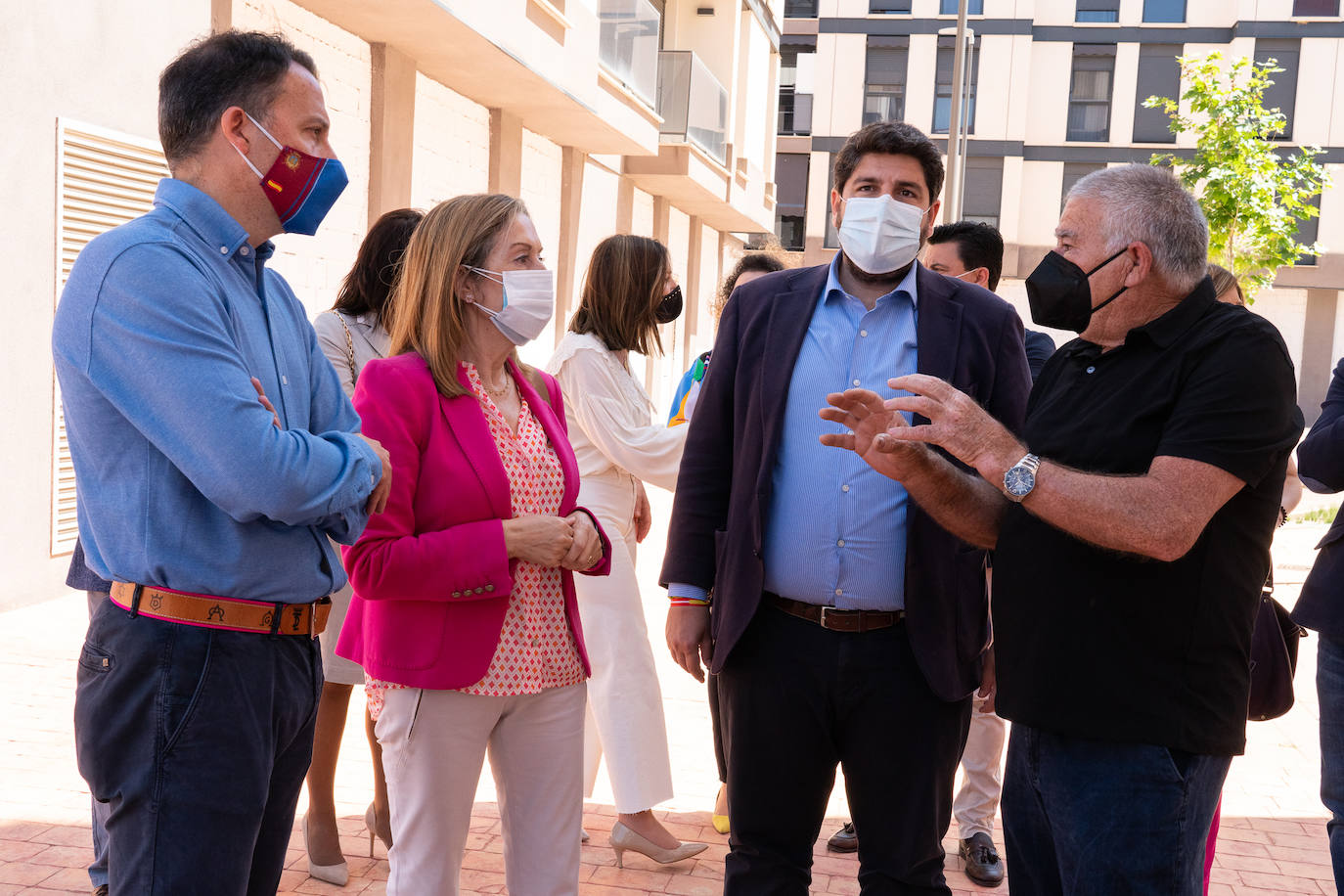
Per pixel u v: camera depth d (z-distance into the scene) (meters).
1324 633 3.16
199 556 1.88
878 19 30.61
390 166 9.45
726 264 25.00
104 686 1.88
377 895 3.38
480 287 2.50
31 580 6.46
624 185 16.75
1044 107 29.97
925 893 2.65
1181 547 2.02
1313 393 28.31
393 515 2.35
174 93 2.00
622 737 3.72
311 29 8.38
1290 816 4.56
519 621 2.51
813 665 2.63
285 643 2.01
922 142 2.78
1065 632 2.19
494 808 4.20
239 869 1.93
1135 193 2.19
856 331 2.73
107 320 1.81
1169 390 2.14
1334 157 27.72
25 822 3.74
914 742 2.62
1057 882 2.41
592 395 3.65
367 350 3.49
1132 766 2.14
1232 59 28.45
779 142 32.12
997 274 4.23
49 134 6.31
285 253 8.12
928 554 2.56
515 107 11.80
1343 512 3.19
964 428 2.12
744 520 2.69
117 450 1.87
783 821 2.70
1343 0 27.50
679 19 20.05
